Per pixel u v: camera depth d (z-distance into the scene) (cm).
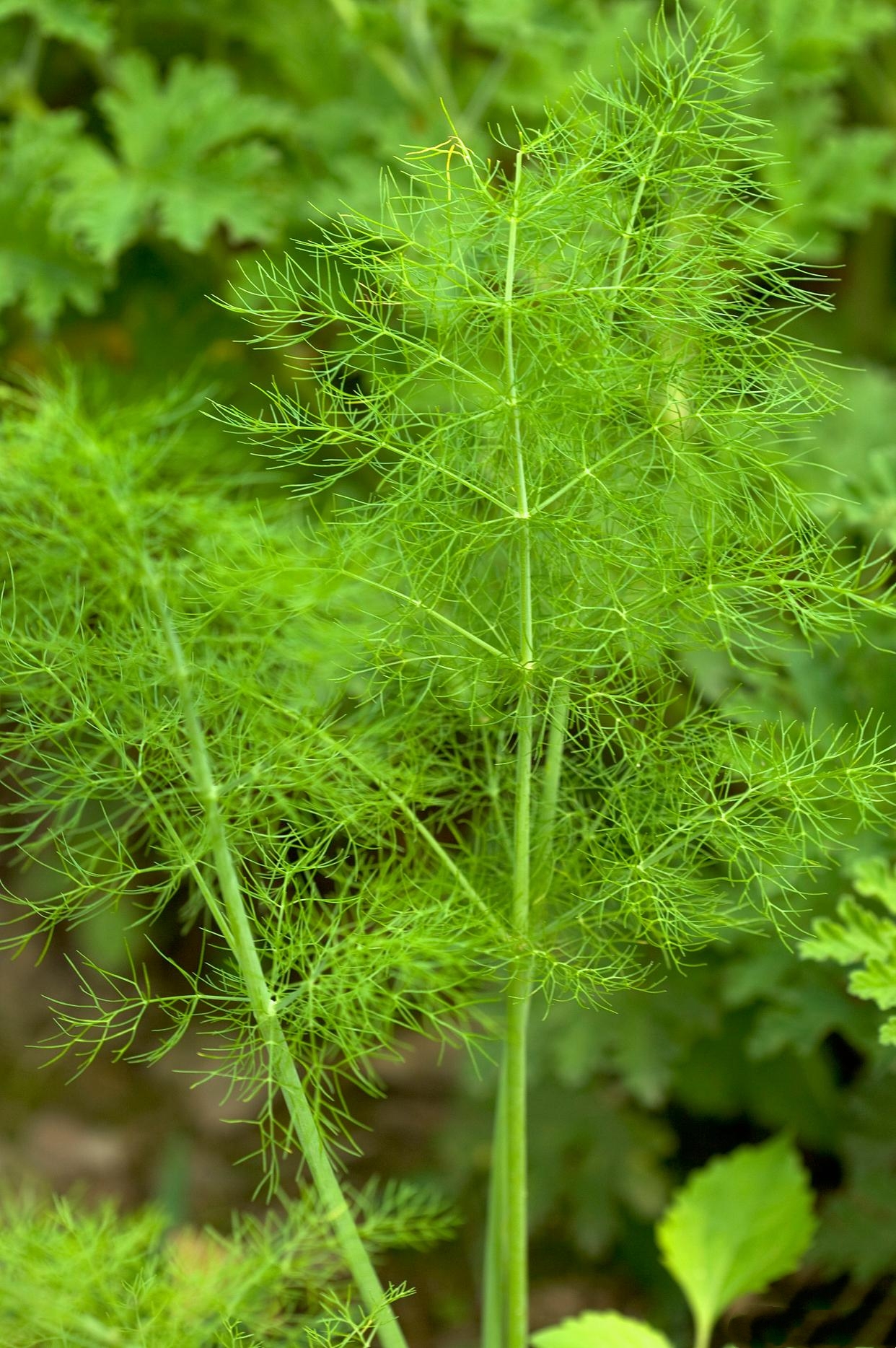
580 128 88
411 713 91
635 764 89
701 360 88
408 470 89
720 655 108
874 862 97
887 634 105
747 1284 103
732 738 89
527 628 87
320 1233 94
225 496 101
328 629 91
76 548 91
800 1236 103
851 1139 110
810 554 88
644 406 88
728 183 88
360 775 91
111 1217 97
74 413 91
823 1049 119
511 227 86
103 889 90
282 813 91
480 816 94
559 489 88
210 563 90
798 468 117
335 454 115
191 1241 108
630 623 87
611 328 88
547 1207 119
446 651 90
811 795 91
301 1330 93
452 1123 122
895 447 119
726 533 88
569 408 87
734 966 108
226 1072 89
